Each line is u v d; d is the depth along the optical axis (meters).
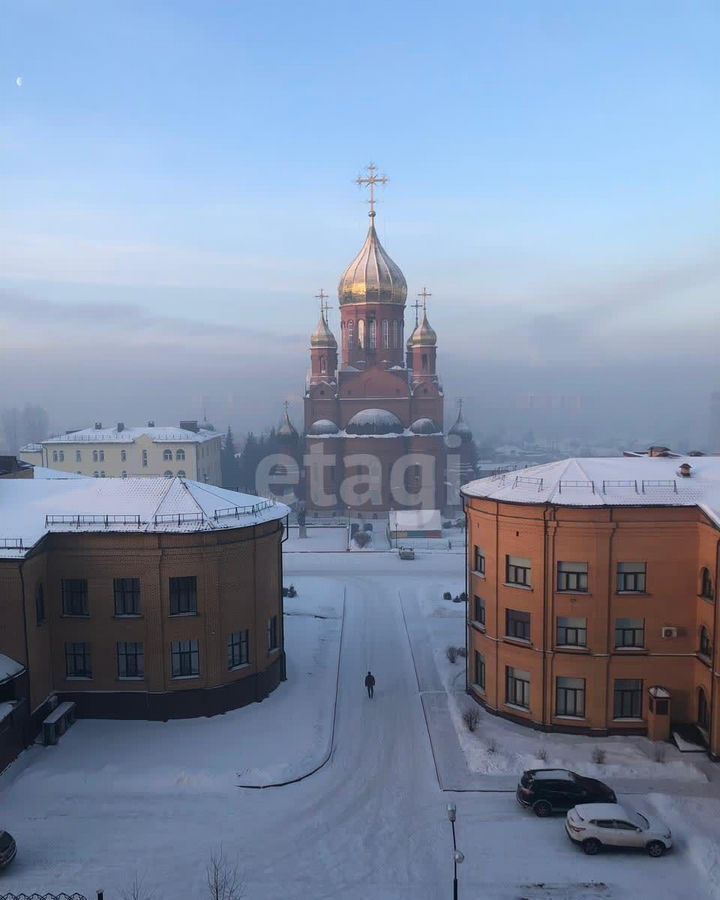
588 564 38.94
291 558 89.00
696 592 38.69
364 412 117.56
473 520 43.94
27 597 38.75
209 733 39.91
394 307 125.44
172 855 29.25
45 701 40.50
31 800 33.41
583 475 41.34
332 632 59.44
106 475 120.88
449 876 27.89
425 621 62.28
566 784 32.38
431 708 44.06
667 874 27.89
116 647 41.41
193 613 41.62
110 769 35.81
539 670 39.84
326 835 30.84
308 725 41.03
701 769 35.69
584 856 29.11
